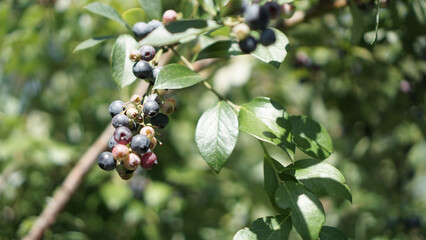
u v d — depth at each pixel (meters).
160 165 1.08
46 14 0.96
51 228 0.81
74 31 0.93
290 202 0.51
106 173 0.98
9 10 0.98
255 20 0.50
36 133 1.07
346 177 0.98
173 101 0.52
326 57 0.94
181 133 1.12
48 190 0.97
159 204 1.01
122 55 0.56
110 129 0.77
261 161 1.28
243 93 1.18
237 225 1.18
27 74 1.10
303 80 0.98
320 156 0.54
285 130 0.52
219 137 0.51
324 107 0.97
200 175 1.10
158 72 0.53
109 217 0.99
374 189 0.96
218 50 0.58
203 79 0.53
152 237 0.98
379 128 0.87
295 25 0.70
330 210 1.04
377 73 0.88
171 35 0.53
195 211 1.12
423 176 1.06
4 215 0.91
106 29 0.93
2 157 0.93
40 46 1.03
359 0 0.64
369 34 0.75
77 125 1.09
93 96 1.09
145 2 0.60
